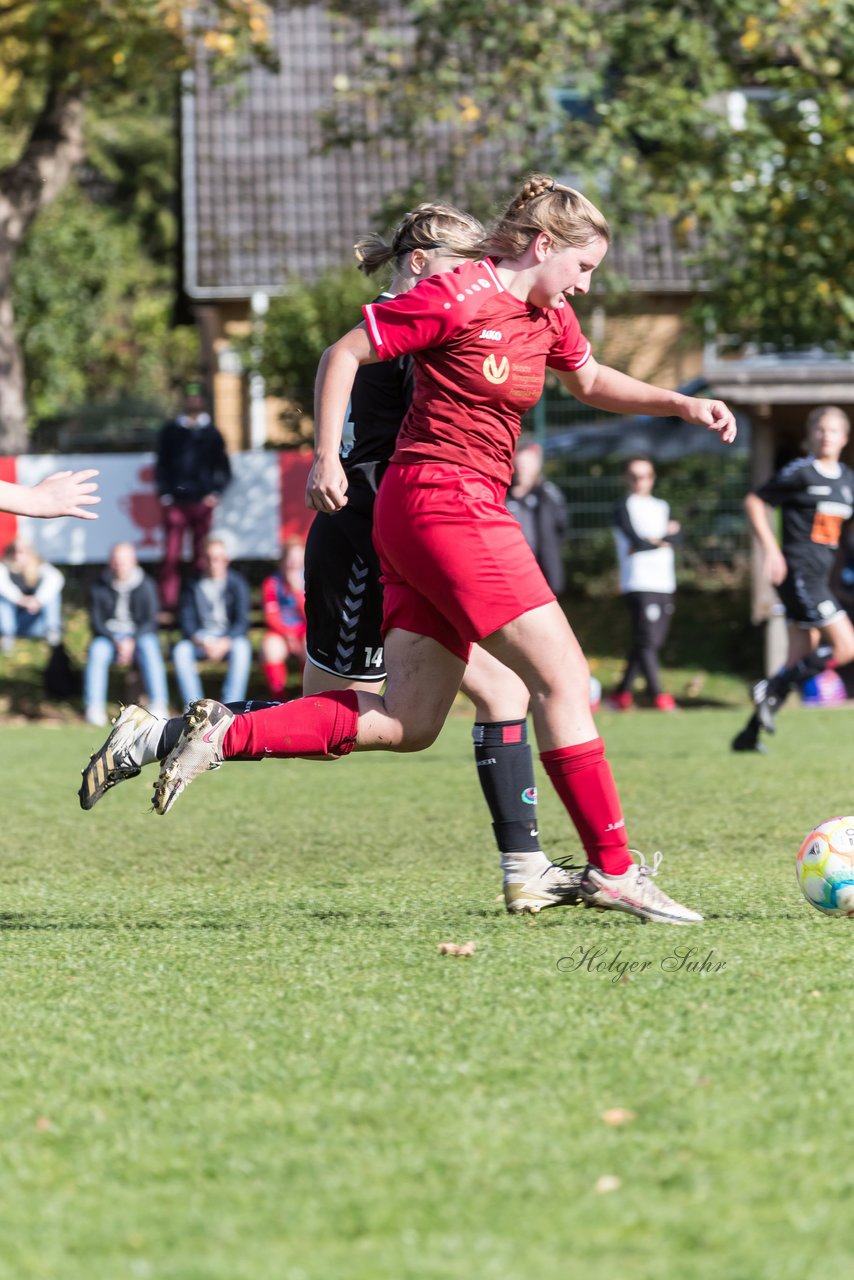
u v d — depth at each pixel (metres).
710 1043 10.98
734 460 66.38
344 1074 10.43
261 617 57.94
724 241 58.91
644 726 44.88
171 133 142.12
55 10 57.59
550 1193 8.25
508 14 53.91
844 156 54.84
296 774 34.62
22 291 108.56
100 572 62.16
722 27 56.34
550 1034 11.30
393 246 14.97
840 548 51.28
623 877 15.44
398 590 14.44
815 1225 7.79
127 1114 9.71
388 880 19.53
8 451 71.19
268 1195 8.33
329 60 92.62
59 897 18.50
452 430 13.82
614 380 15.24
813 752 36.12
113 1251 7.66
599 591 65.31
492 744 16.23
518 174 65.25
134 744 14.23
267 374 73.31
